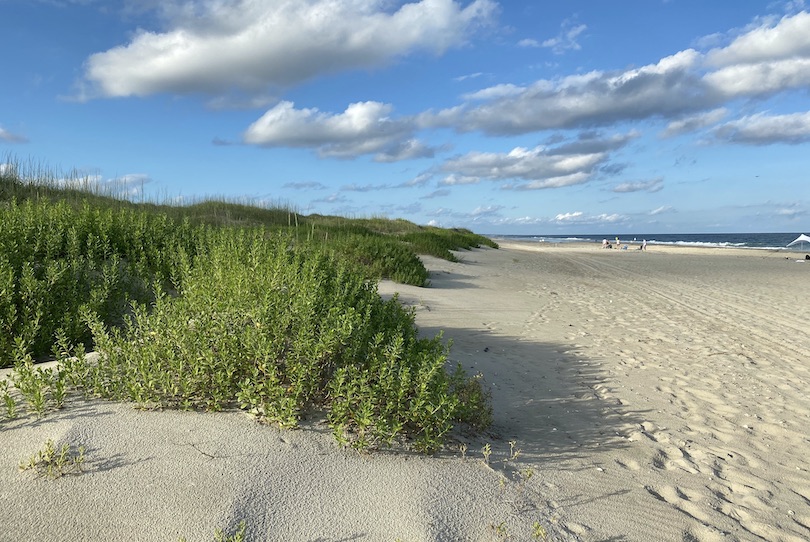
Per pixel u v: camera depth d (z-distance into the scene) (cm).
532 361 708
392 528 276
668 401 587
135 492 278
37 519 254
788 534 334
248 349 390
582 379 648
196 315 445
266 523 268
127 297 651
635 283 1784
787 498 382
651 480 390
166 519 261
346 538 266
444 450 378
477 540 280
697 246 6062
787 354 817
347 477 317
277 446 335
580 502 338
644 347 829
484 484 337
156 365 379
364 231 2359
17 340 451
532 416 515
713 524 335
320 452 338
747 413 562
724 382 667
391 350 420
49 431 327
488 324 918
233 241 936
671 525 326
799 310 1225
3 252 665
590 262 2877
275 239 1079
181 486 286
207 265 754
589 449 441
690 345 854
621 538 304
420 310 976
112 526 254
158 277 760
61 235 776
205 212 1983
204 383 379
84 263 732
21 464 293
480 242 3966
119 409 363
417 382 389
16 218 782
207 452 320
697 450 459
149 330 425
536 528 287
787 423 539
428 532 276
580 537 299
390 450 358
